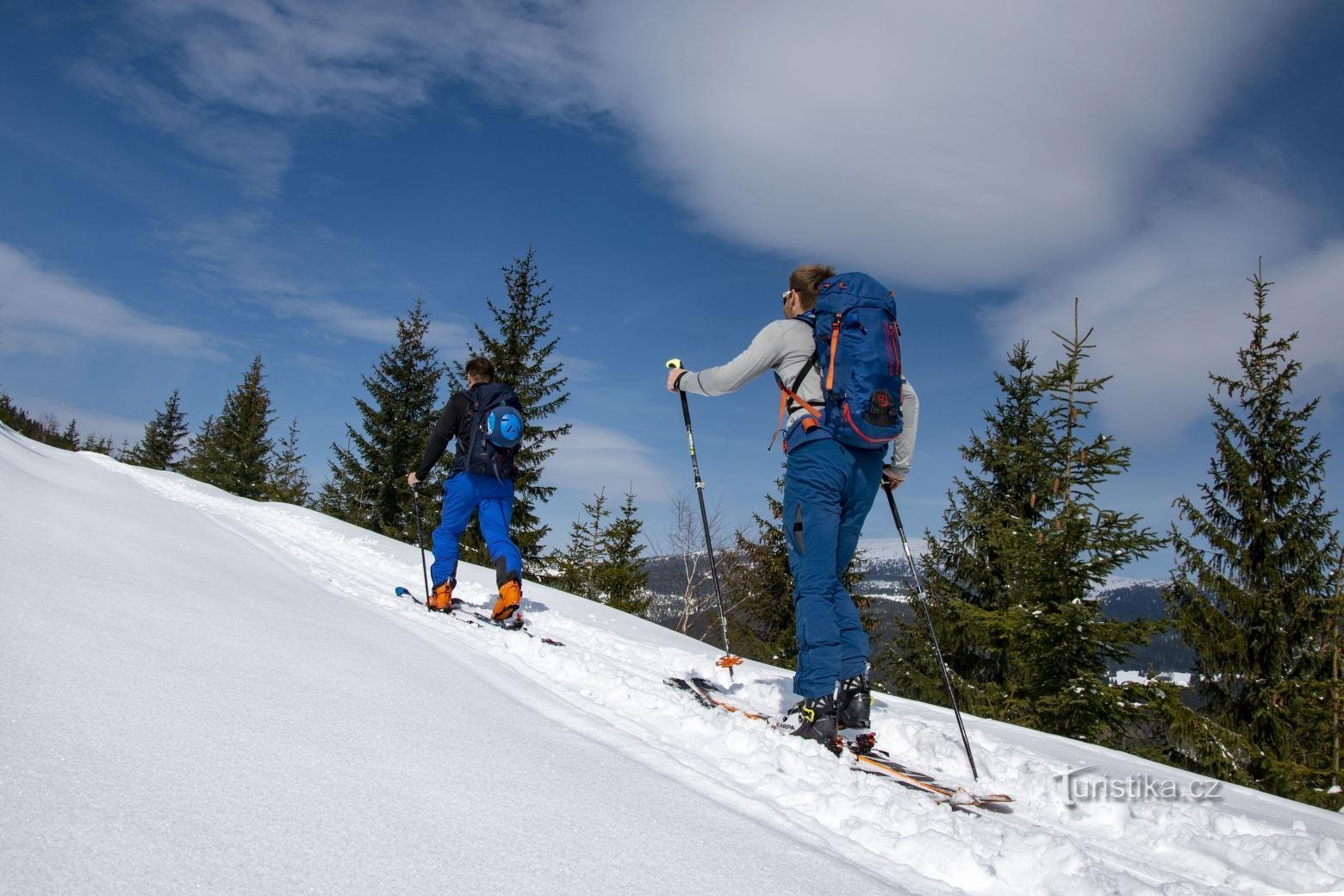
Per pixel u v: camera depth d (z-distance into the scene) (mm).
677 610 22156
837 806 2039
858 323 3025
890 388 2984
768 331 3273
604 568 28516
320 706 1814
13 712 1325
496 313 22781
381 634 3066
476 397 5363
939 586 16812
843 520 3205
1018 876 1793
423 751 1673
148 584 2719
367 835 1221
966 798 2574
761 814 1871
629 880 1271
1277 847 2324
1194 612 14414
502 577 5109
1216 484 15156
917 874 1709
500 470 5195
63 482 5641
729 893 1308
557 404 22703
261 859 1074
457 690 2350
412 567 7633
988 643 14539
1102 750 4129
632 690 3109
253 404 37125
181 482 13375
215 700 1668
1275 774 11938
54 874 918
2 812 1018
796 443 3137
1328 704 13211
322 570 5562
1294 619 13844
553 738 2062
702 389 3525
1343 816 3348
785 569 18828
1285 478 14562
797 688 3041
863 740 3111
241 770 1349
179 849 1047
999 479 17281
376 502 26203
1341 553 13836
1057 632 11852
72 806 1083
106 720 1407
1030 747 3814
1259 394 15008
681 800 1770
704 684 4141
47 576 2348
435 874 1145
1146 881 1905
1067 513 12992
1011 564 13336
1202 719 11477
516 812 1452
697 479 4012
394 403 26781
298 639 2482
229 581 3387
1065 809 2713
